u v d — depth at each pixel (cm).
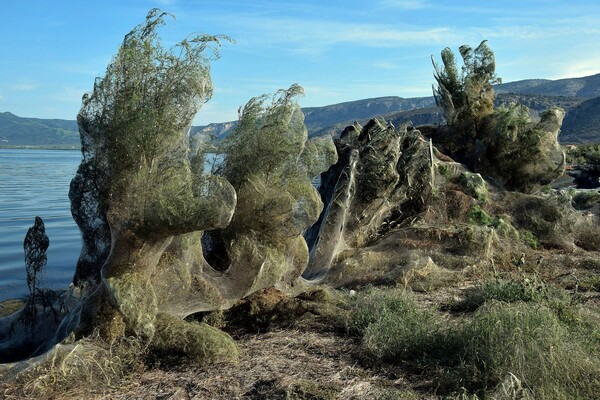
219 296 655
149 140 554
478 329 561
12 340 702
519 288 759
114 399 480
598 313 700
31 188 4203
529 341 505
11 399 469
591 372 488
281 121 693
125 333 566
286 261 728
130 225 557
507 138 1510
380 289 822
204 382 513
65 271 1247
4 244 1655
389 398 470
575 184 2345
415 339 582
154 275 602
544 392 452
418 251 1042
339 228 1030
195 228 537
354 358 579
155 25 572
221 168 707
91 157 612
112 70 574
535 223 1299
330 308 723
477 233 1096
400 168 1201
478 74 1633
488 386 488
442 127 1688
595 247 1315
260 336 655
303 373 535
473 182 1337
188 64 566
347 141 1248
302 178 713
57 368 493
